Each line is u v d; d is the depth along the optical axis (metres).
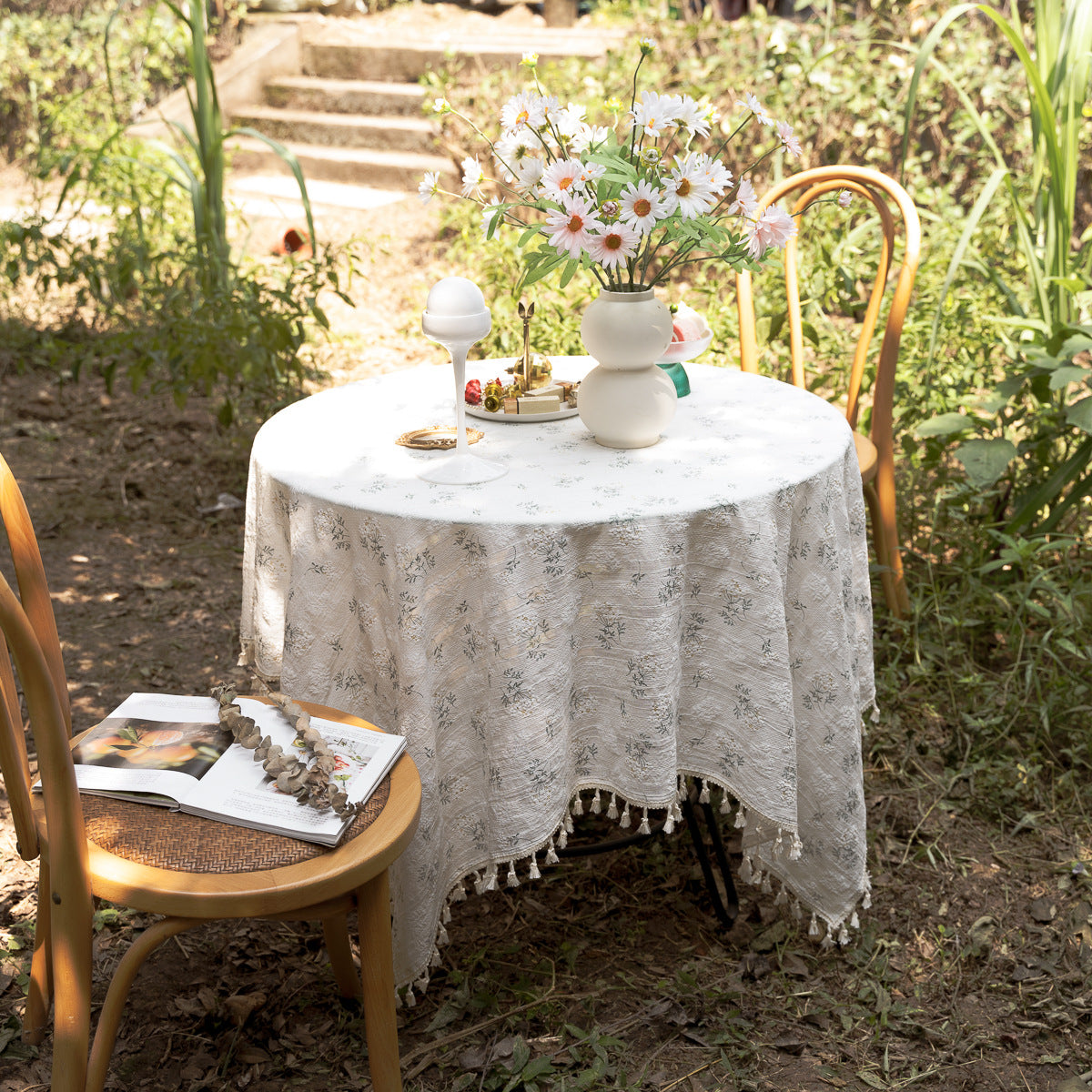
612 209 1.83
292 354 4.48
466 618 1.88
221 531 4.01
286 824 1.56
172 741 1.74
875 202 3.08
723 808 2.05
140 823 1.59
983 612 3.16
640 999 2.08
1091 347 3.10
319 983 2.13
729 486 1.93
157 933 1.52
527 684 1.85
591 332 2.04
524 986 2.11
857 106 5.35
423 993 2.09
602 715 1.93
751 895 2.33
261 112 8.12
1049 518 3.28
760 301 4.60
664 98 1.89
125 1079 1.93
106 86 8.22
